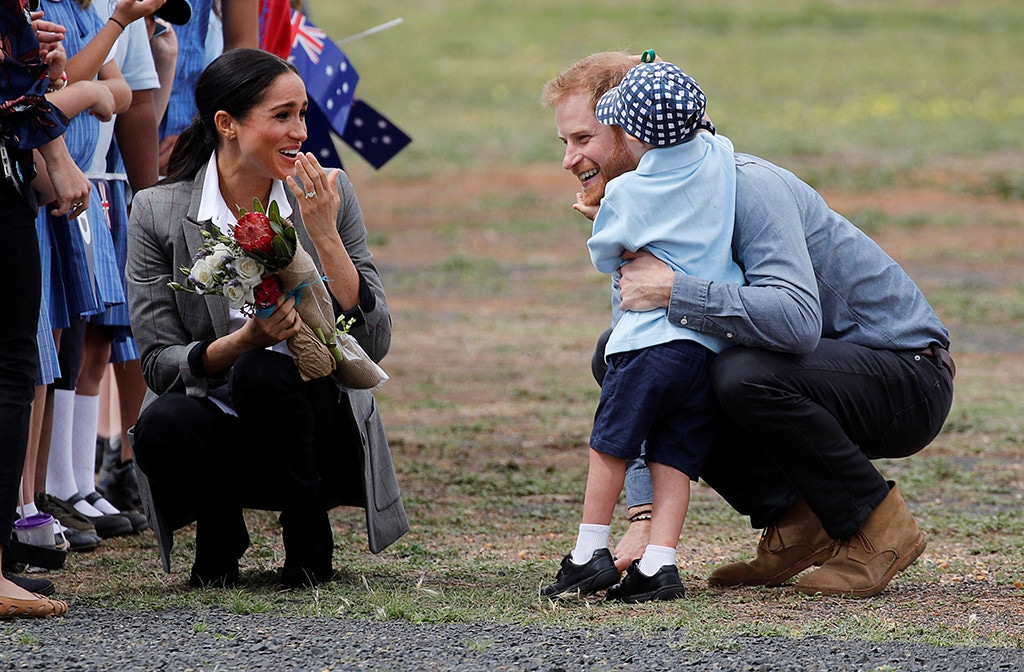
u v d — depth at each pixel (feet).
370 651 44.70
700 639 46.29
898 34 473.26
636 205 52.39
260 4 82.84
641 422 52.16
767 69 414.21
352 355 52.60
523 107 364.79
